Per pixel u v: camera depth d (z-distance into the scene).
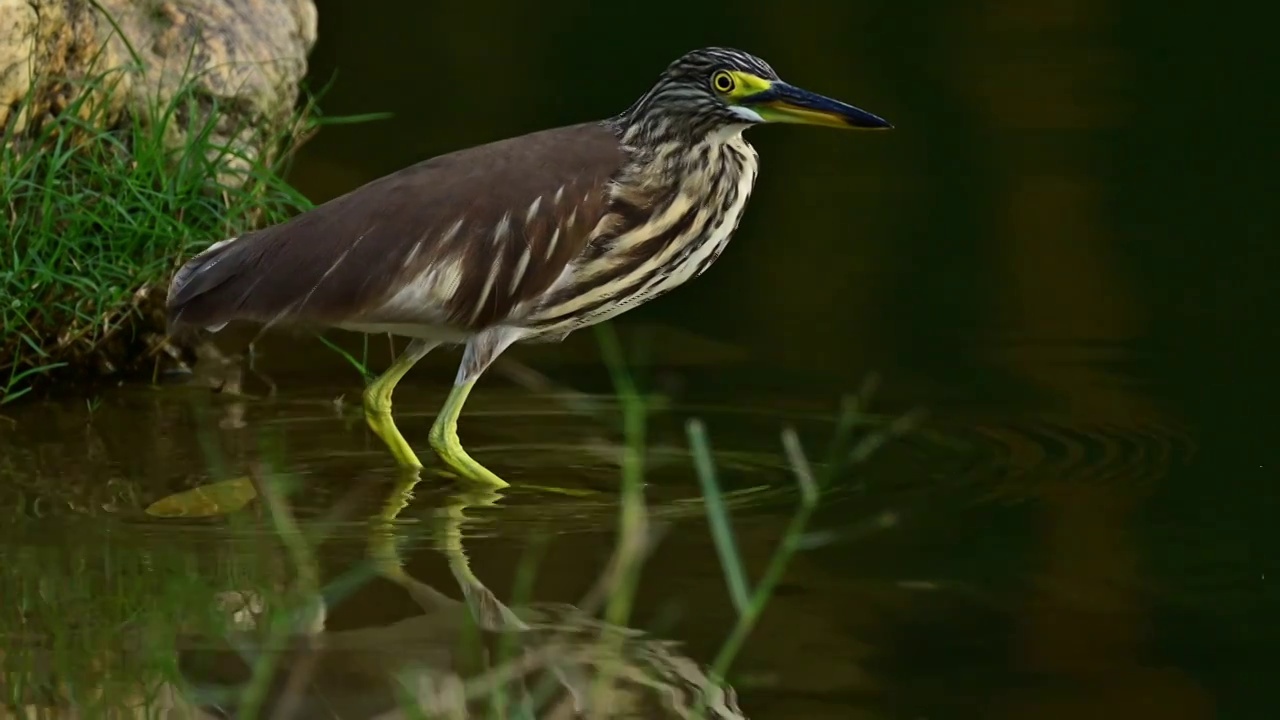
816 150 18.39
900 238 16.05
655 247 11.56
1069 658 8.07
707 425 12.00
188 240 12.52
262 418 12.19
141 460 11.15
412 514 10.14
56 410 12.21
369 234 10.91
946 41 21.34
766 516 10.06
